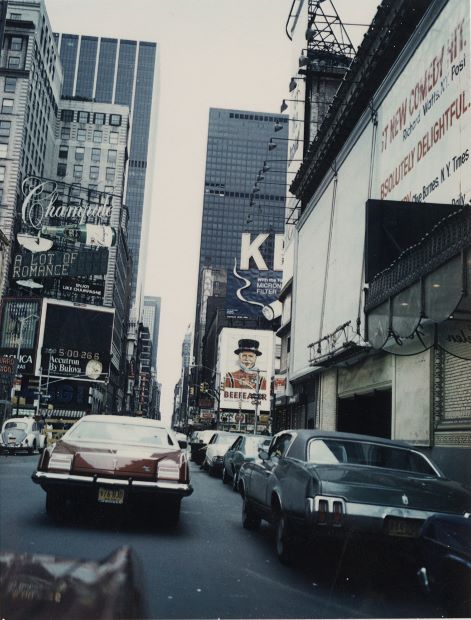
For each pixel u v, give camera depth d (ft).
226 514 35.96
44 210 301.02
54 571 13.21
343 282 74.38
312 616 15.34
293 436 25.85
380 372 61.36
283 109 113.80
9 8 299.99
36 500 34.24
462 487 21.56
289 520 21.36
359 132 72.33
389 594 18.25
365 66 69.10
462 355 42.57
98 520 28.66
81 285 306.76
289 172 143.43
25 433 102.12
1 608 10.80
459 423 43.45
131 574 13.21
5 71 283.38
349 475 20.54
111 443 28.30
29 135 295.69
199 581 18.24
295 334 103.81
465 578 15.61
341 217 78.02
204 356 485.97
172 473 26.91
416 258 40.88
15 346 274.16
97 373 285.23
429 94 52.06
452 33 48.03
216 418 304.09
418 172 53.57
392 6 61.36
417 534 19.12
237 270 304.71
